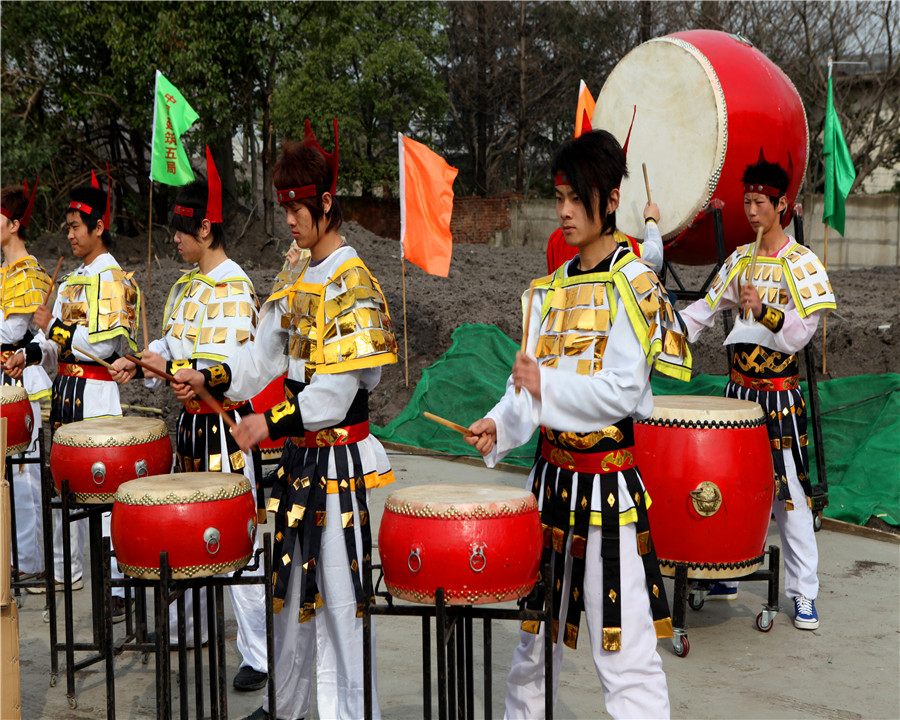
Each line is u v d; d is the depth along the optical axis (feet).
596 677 11.14
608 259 7.59
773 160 16.96
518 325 28.27
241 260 44.75
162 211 57.26
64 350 13.00
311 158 8.36
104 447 10.12
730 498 11.09
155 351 11.16
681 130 17.38
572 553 7.53
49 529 10.93
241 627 10.86
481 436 7.38
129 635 11.88
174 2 43.11
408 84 68.49
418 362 27.66
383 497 18.57
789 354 12.85
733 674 11.13
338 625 8.59
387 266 40.24
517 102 81.56
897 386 19.38
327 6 44.06
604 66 79.10
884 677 10.98
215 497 8.42
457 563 6.94
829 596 13.73
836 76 63.62
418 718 9.96
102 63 50.42
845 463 18.39
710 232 17.72
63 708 10.36
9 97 51.24
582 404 7.13
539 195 84.74
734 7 65.98
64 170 55.72
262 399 14.33
